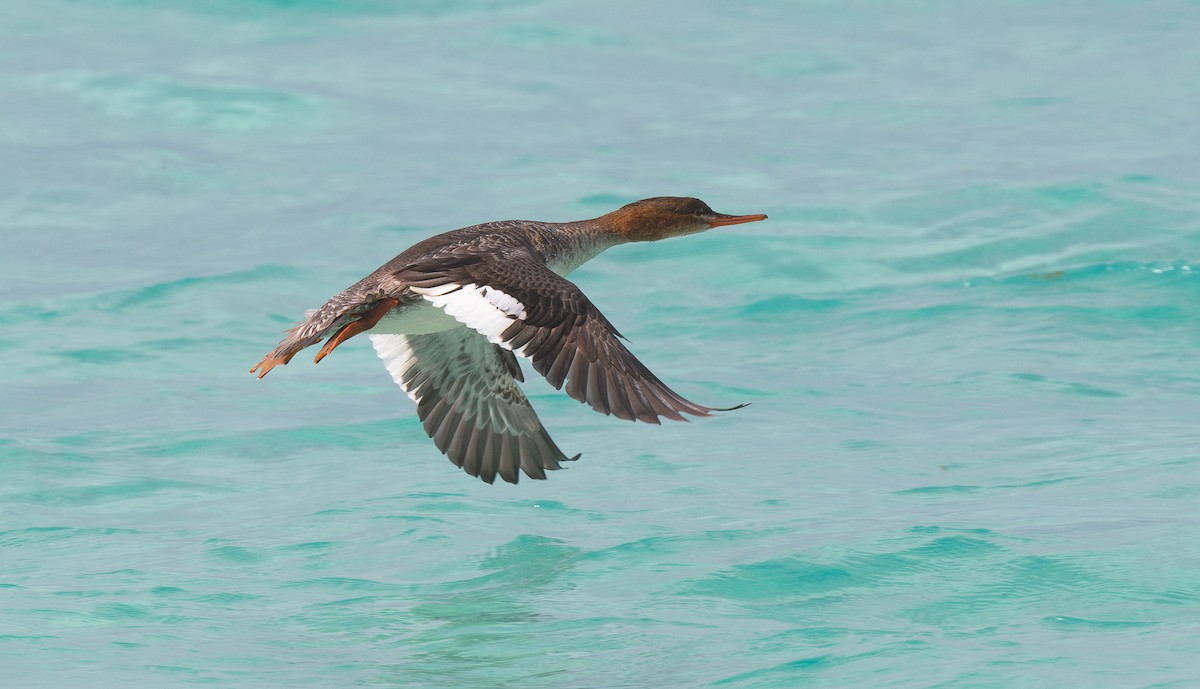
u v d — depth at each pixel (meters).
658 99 29.73
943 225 21.53
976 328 17.64
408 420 15.40
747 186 23.92
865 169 24.59
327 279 20.17
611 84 30.83
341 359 17.56
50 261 20.91
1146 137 25.66
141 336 18.02
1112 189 22.44
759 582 10.85
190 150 26.34
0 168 25.16
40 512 12.80
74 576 11.34
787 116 28.27
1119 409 14.83
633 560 11.41
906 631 9.88
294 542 12.02
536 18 35.66
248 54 32.66
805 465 13.62
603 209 23.02
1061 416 14.66
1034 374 15.98
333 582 11.19
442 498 13.01
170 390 16.27
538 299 8.86
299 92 29.95
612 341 8.73
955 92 29.44
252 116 28.42
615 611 10.44
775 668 9.38
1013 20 34.94
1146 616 9.97
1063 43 32.78
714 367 16.80
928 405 15.23
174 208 23.44
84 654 9.84
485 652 9.81
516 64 32.28
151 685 9.34
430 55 32.88
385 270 10.23
